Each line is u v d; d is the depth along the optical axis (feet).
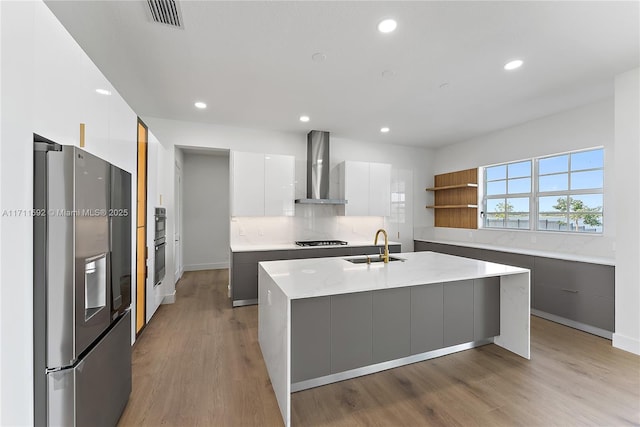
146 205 9.50
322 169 14.83
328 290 5.77
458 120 13.00
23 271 3.39
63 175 3.66
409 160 18.38
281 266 8.28
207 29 6.45
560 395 6.38
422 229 18.83
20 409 3.35
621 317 8.58
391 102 10.80
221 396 6.33
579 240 11.45
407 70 8.33
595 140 10.84
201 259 20.08
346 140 16.60
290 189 13.91
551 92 9.91
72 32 6.53
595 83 9.17
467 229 16.71
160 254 11.25
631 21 6.07
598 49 7.20
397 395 6.41
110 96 6.36
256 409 5.93
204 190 20.08
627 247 8.41
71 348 3.70
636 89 8.15
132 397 6.23
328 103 10.93
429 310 7.72
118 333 5.33
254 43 7.00
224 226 20.52
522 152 13.56
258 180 13.41
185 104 11.07
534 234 13.14
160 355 8.14
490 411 5.88
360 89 9.65
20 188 3.36
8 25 3.20
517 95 10.12
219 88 9.60
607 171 10.57
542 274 11.30
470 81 9.04
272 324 6.77
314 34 6.63
